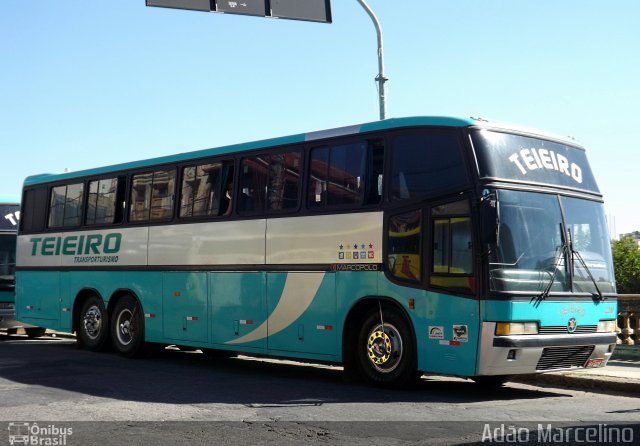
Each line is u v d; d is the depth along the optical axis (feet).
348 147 39.60
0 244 71.51
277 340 41.86
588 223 37.52
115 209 54.24
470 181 34.19
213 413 30.12
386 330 37.14
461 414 29.73
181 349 59.98
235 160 45.65
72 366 46.62
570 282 35.55
